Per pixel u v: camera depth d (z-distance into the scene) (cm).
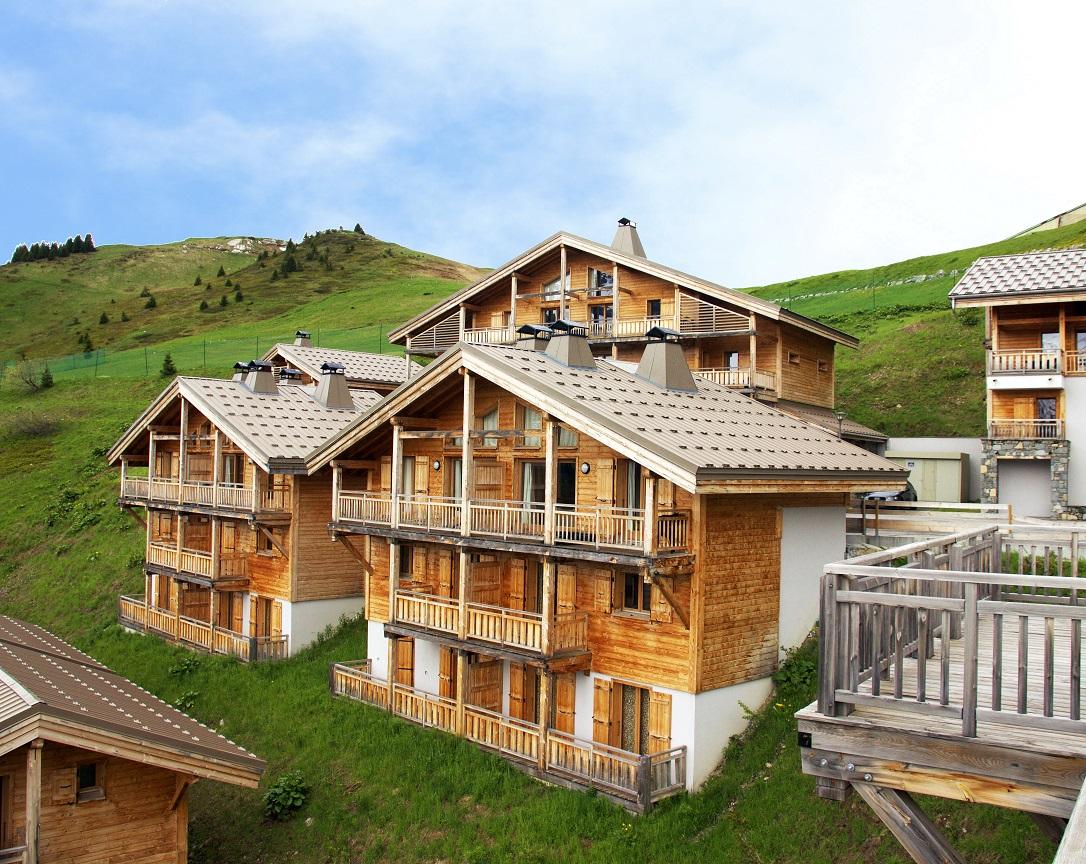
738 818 1574
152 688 2784
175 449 3525
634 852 1550
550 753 1858
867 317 5897
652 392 2111
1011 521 2553
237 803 2062
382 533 2262
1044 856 1212
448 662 2256
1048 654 636
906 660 897
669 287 3475
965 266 6931
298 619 2861
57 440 5572
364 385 4162
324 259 15400
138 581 3691
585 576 1984
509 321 4012
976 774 642
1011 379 3116
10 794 1472
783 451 1953
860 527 2592
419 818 1812
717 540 1817
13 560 4256
